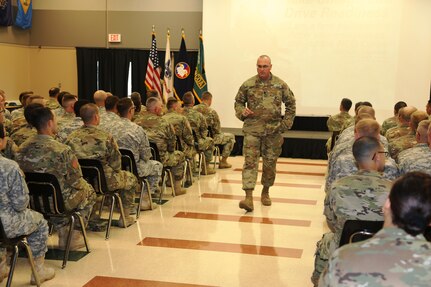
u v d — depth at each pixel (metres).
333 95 9.67
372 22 9.44
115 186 4.35
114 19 10.75
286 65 9.76
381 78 9.49
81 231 4.18
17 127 5.13
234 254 4.19
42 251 3.40
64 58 10.99
